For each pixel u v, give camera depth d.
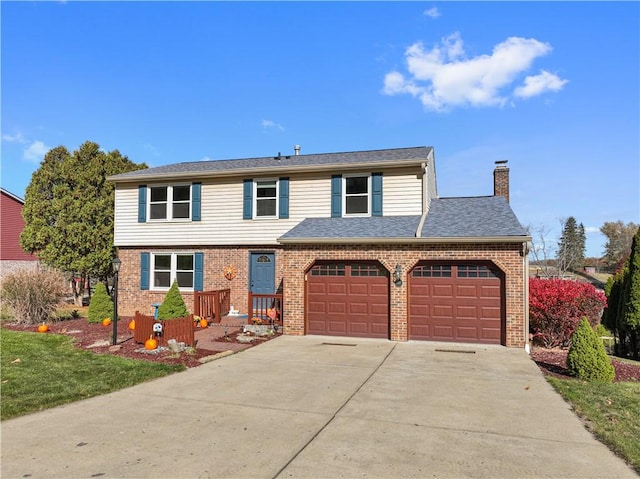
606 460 4.57
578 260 55.44
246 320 15.41
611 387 7.61
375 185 15.46
